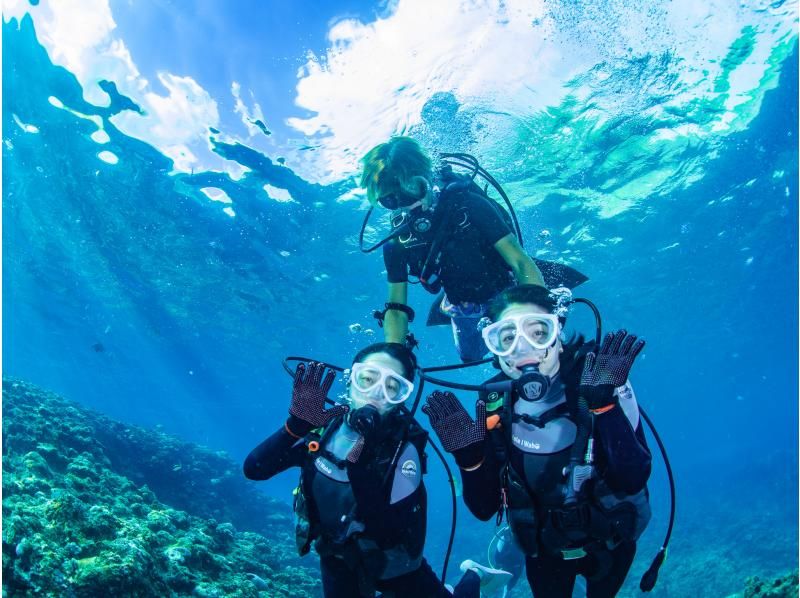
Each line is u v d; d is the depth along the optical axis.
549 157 13.91
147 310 28.02
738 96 12.91
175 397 58.31
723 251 22.95
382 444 2.73
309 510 2.80
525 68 10.75
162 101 12.41
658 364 45.34
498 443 2.60
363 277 20.77
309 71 10.82
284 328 28.58
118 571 4.19
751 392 78.69
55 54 11.77
